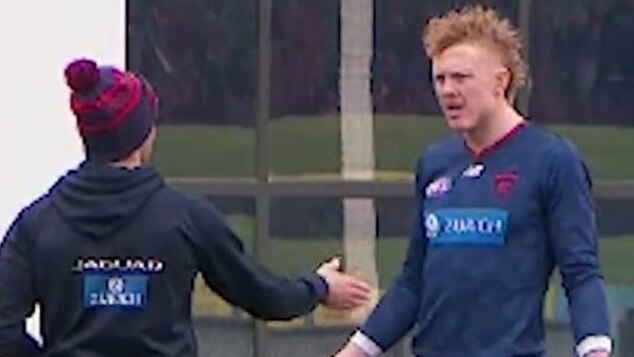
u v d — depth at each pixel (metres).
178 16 31.69
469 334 19.80
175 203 17.94
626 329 32.66
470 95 19.80
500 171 19.86
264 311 18.53
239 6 31.88
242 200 32.03
